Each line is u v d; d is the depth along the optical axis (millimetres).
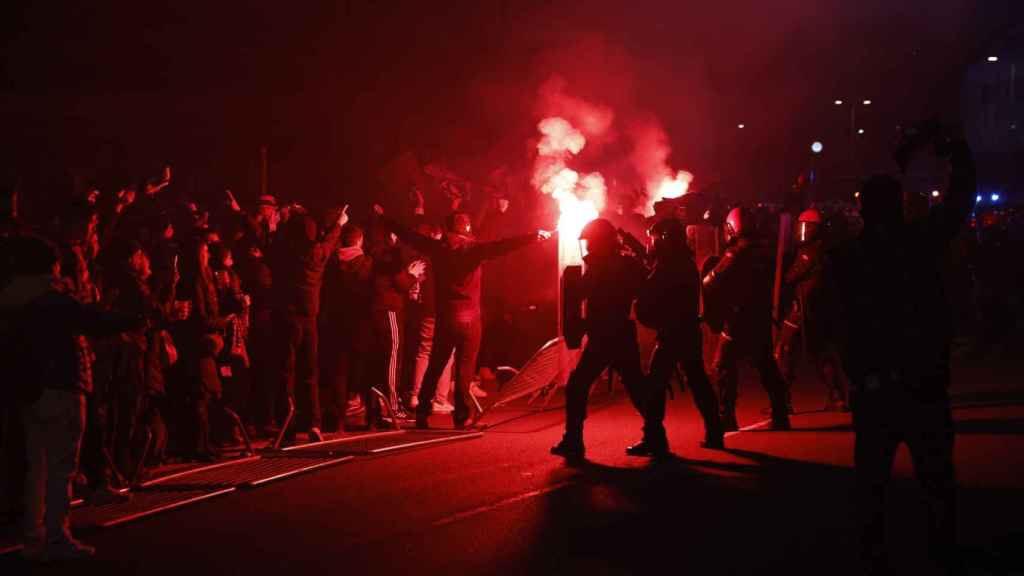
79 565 6172
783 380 10547
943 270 13977
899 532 6555
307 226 10125
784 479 8219
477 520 7078
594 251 9133
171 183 16359
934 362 5254
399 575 5863
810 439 9977
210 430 10438
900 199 5438
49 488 6254
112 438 8172
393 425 11133
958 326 17375
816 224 11305
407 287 11359
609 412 11961
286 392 10117
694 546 6359
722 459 9078
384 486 8227
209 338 9352
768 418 11406
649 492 7863
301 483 8383
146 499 7805
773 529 6734
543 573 5863
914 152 5777
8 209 7203
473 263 10945
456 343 11016
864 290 5324
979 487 7668
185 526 7059
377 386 11328
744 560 6047
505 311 14953
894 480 7992
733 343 10414
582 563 6035
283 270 10133
